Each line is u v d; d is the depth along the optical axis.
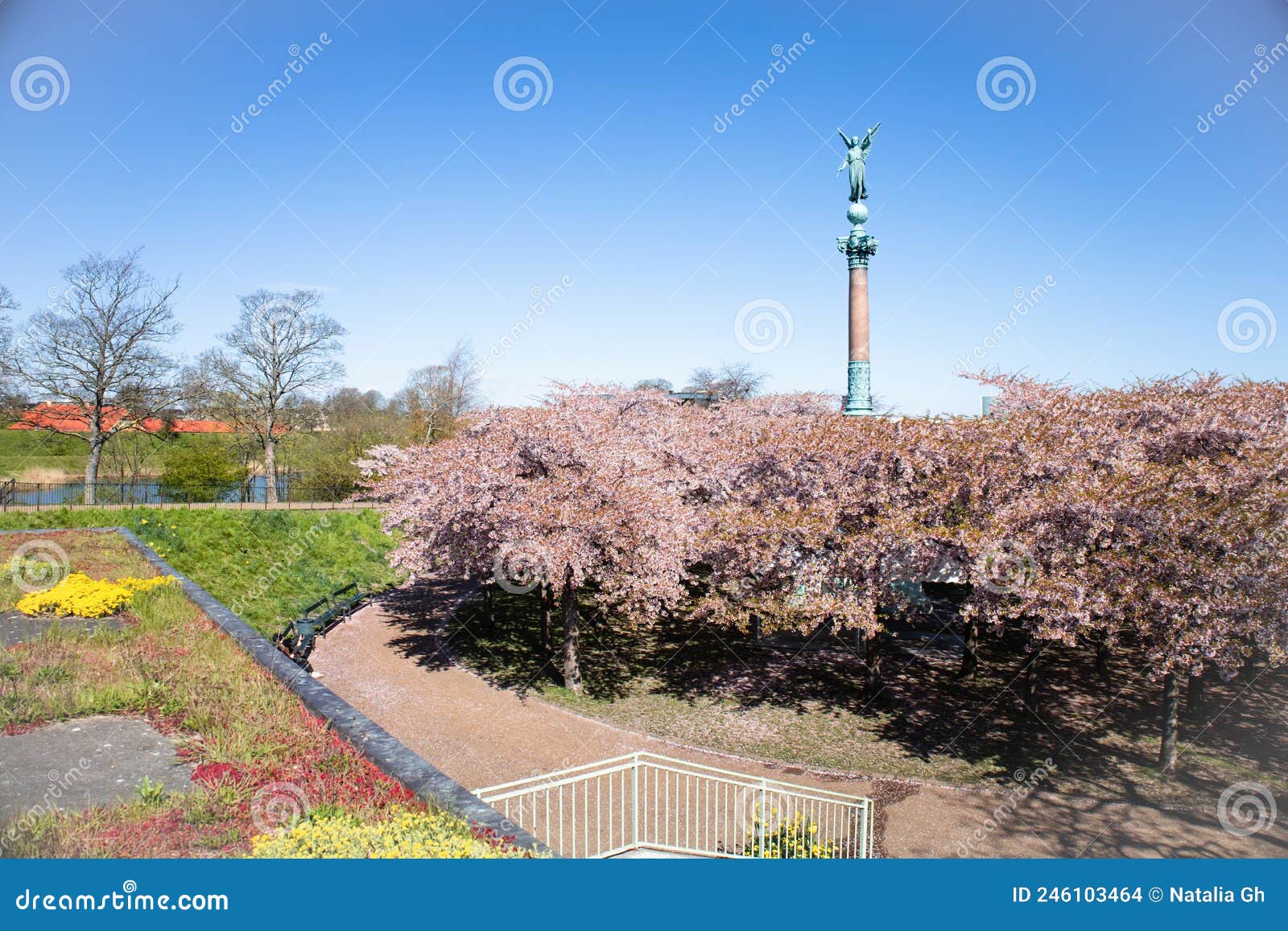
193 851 6.01
